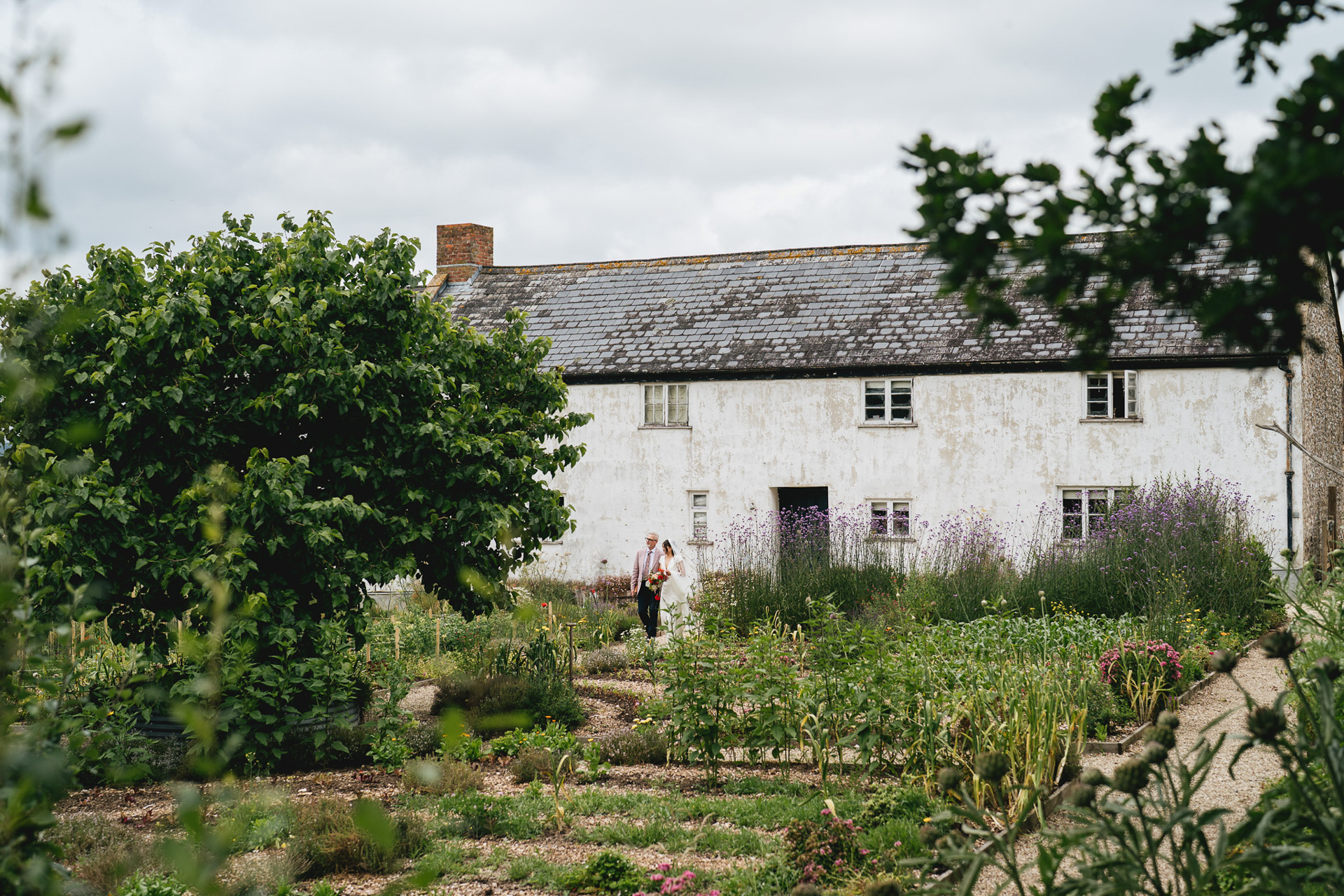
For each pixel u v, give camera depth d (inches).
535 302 1022.4
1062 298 81.0
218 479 164.9
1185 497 665.6
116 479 341.7
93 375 323.9
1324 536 687.7
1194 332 760.3
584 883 228.2
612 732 404.2
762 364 863.7
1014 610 529.7
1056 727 292.8
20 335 268.2
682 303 960.3
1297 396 733.3
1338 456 870.4
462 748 345.7
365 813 53.7
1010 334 808.3
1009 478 797.9
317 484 387.2
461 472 384.5
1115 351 764.6
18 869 86.1
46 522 302.4
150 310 338.6
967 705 294.7
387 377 376.8
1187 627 507.8
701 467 880.9
